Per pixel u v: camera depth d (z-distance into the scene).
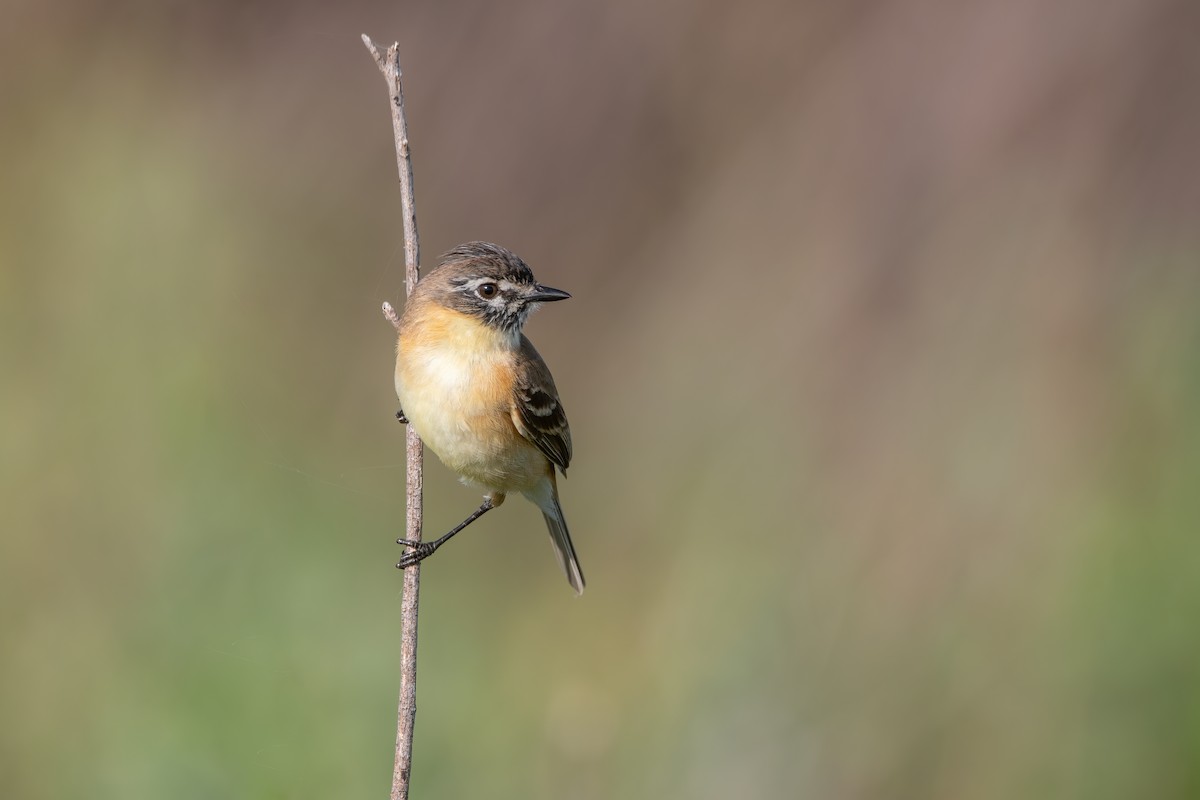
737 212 19.03
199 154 18.08
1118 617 13.34
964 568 15.25
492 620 15.45
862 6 19.19
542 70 19.50
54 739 12.06
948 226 18.36
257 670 12.37
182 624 12.84
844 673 14.15
